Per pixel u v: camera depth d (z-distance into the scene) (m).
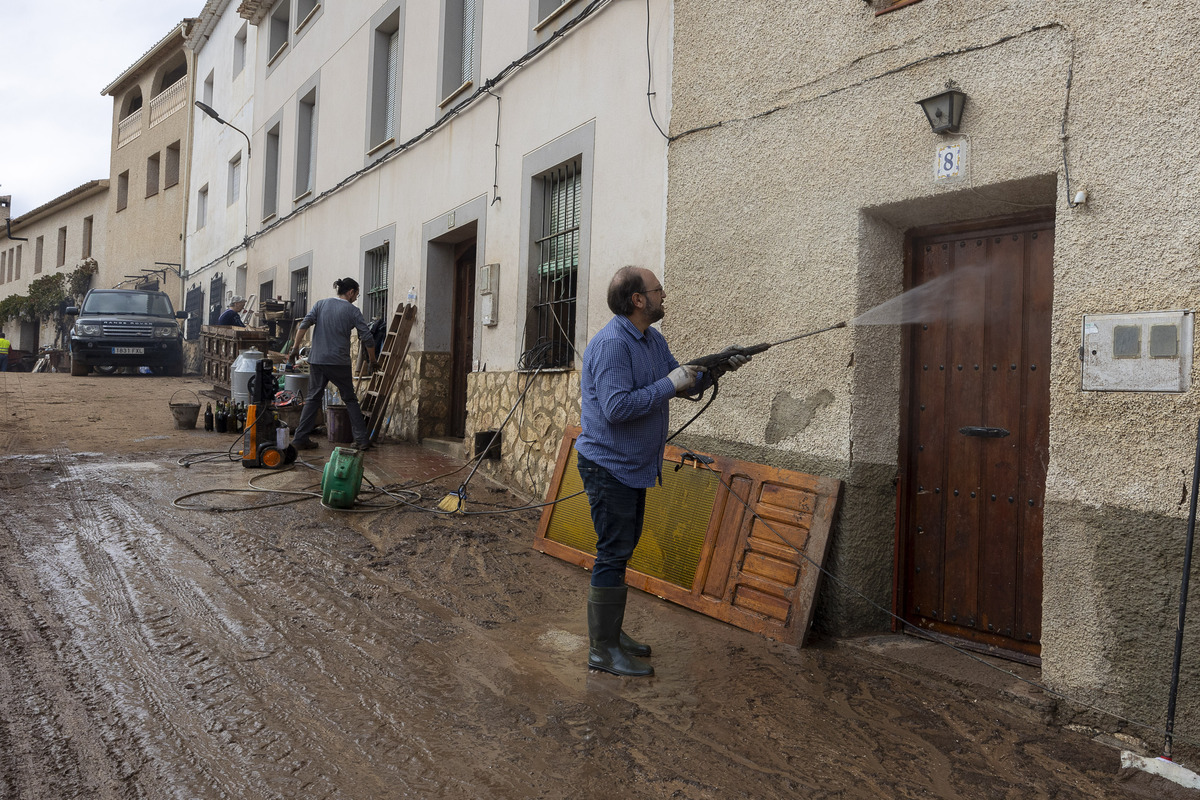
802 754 2.87
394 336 9.96
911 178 3.81
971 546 3.98
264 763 2.68
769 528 4.29
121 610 4.01
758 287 4.69
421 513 6.43
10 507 5.91
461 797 2.52
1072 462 3.19
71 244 31.88
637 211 5.87
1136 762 2.77
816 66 4.32
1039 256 3.76
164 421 10.98
